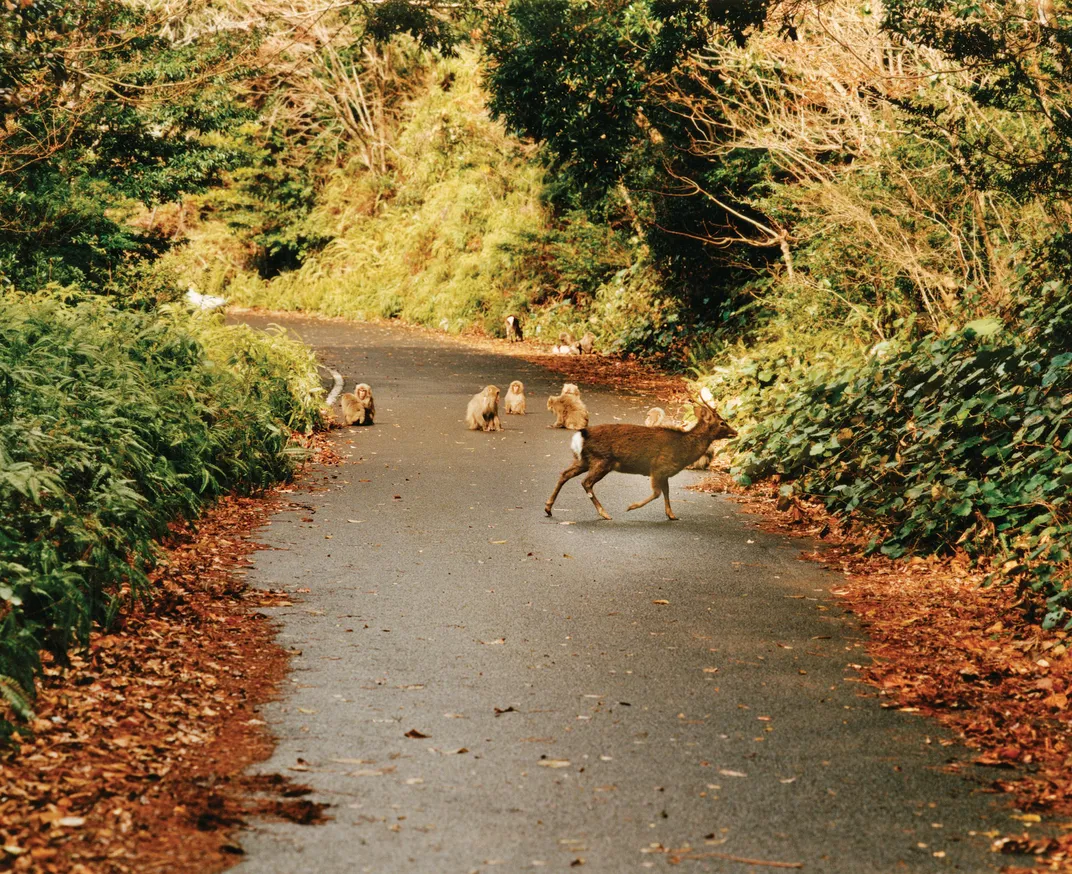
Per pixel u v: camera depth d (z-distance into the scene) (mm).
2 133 16828
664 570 9703
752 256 27531
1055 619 7859
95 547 7520
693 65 20859
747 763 5621
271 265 53250
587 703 6445
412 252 44469
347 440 16703
